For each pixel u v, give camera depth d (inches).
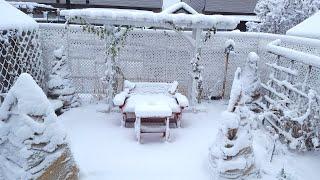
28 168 145.9
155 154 215.3
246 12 713.6
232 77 353.1
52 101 287.9
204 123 281.9
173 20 269.1
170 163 202.7
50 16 554.9
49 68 327.9
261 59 336.8
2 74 254.1
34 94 147.4
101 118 284.8
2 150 150.9
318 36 262.2
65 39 319.0
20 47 272.4
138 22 277.3
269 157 209.6
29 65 289.9
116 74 311.1
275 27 500.1
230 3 703.1
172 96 282.0
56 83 295.7
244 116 176.4
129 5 687.1
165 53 332.2
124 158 207.9
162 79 342.0
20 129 144.1
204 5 703.1
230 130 173.5
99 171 189.5
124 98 261.0
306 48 265.0
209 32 292.7
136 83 299.3
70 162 166.1
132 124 272.7
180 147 228.5
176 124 271.0
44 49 322.3
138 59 331.3
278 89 266.1
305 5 473.4
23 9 516.1
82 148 221.0
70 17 267.0
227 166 171.2
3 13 257.3
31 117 147.2
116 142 233.3
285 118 222.7
